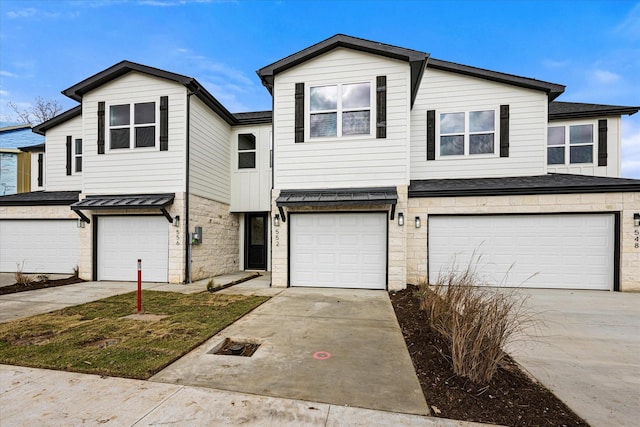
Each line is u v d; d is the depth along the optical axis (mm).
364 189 7914
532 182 8453
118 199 8781
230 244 11469
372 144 7945
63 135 11852
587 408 2619
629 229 7500
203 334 4328
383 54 7855
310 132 8227
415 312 5520
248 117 11625
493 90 9664
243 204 11492
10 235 10406
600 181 7992
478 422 2424
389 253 7762
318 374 3215
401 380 3094
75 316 5262
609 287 7688
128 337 4203
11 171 15766
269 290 7711
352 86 8070
